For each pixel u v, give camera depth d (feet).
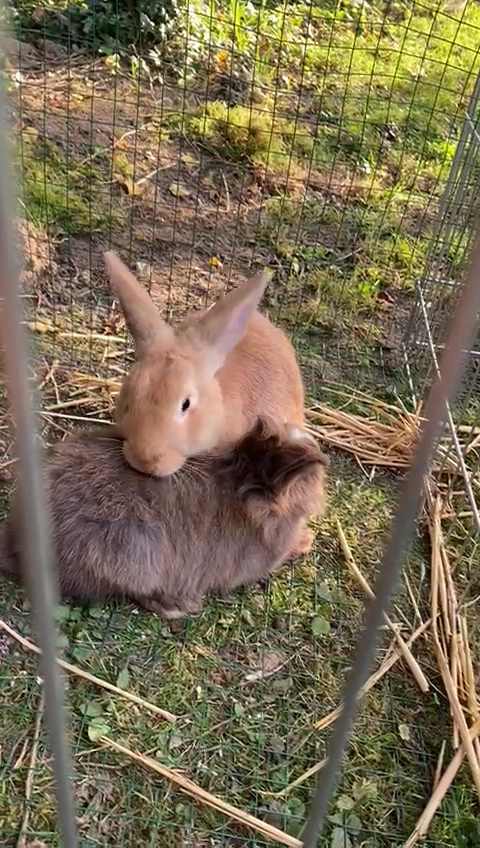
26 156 4.56
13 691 2.83
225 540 3.06
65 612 3.05
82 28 5.43
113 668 2.94
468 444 3.59
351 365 4.10
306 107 5.35
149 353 2.98
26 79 5.04
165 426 2.87
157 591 3.07
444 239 4.03
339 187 4.96
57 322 3.99
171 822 2.64
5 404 3.55
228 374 3.18
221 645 3.05
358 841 2.67
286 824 2.67
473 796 2.79
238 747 2.81
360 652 1.84
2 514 3.23
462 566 3.41
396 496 3.62
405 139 5.02
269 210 4.75
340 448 3.76
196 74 5.41
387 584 1.74
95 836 2.59
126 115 5.05
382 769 2.82
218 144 5.04
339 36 5.91
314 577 3.29
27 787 2.64
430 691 3.03
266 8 5.47
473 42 6.23
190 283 4.27
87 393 3.76
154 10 5.40
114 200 4.58
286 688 2.97
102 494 2.96
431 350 3.76
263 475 2.97
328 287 4.38
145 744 2.78
